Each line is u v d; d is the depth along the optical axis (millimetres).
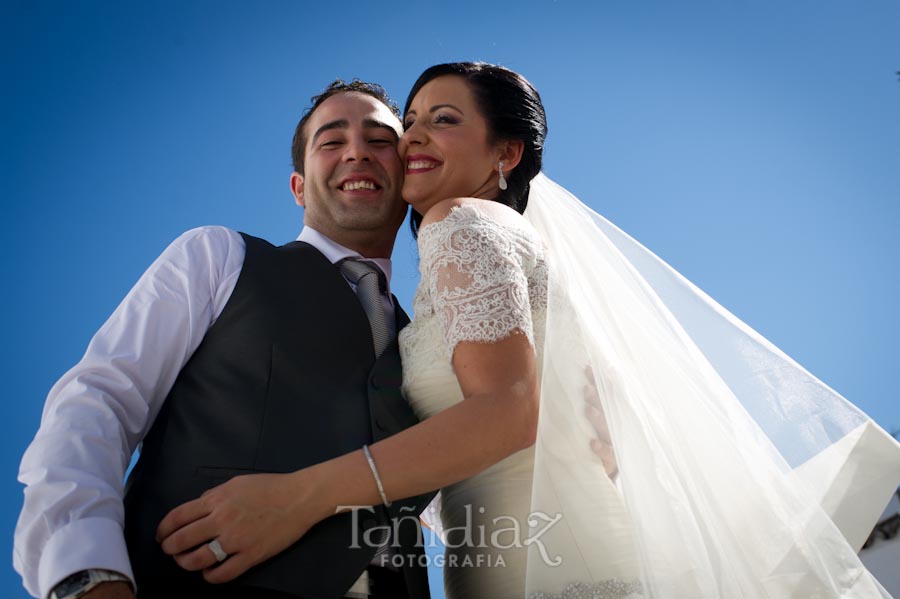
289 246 3117
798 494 2672
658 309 2916
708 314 3062
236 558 2373
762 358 2979
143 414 2707
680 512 2469
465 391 2533
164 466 2617
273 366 2760
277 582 2424
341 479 2430
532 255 2822
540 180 3373
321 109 3553
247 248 3018
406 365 2885
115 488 2486
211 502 2424
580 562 2488
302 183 3785
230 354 2779
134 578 2441
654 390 2713
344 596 2570
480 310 2549
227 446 2621
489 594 2654
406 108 3357
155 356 2744
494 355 2512
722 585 2398
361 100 3537
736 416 2768
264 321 2824
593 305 2865
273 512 2410
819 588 2500
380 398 2793
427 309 2852
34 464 2439
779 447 2846
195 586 2422
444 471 2428
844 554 2596
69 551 2291
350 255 3205
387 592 2664
